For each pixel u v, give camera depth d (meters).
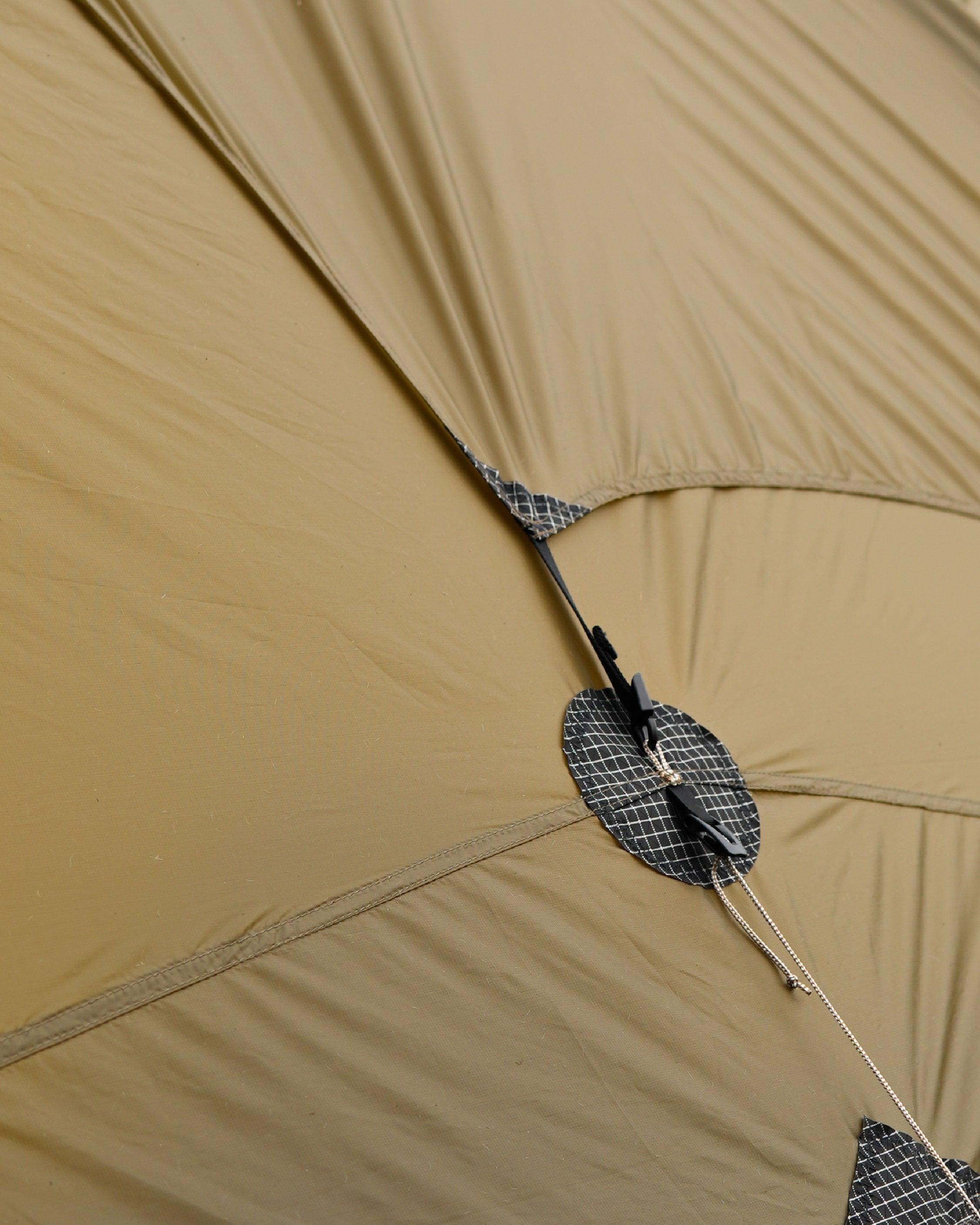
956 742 1.30
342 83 1.33
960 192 1.59
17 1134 1.04
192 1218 1.05
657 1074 1.13
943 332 1.50
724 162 1.50
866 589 1.34
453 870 1.14
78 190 1.20
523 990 1.13
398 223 1.31
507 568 1.23
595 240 1.38
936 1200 1.15
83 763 1.09
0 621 1.10
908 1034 1.19
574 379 1.32
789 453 1.37
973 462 1.44
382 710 1.15
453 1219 1.08
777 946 1.18
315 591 1.16
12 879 1.07
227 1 1.32
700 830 1.18
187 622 1.13
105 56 1.25
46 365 1.15
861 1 1.66
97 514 1.13
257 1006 1.09
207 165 1.25
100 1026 1.06
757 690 1.27
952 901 1.25
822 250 1.50
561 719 1.20
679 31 1.54
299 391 1.21
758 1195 1.12
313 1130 1.08
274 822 1.11
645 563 1.29
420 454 1.24
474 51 1.41
